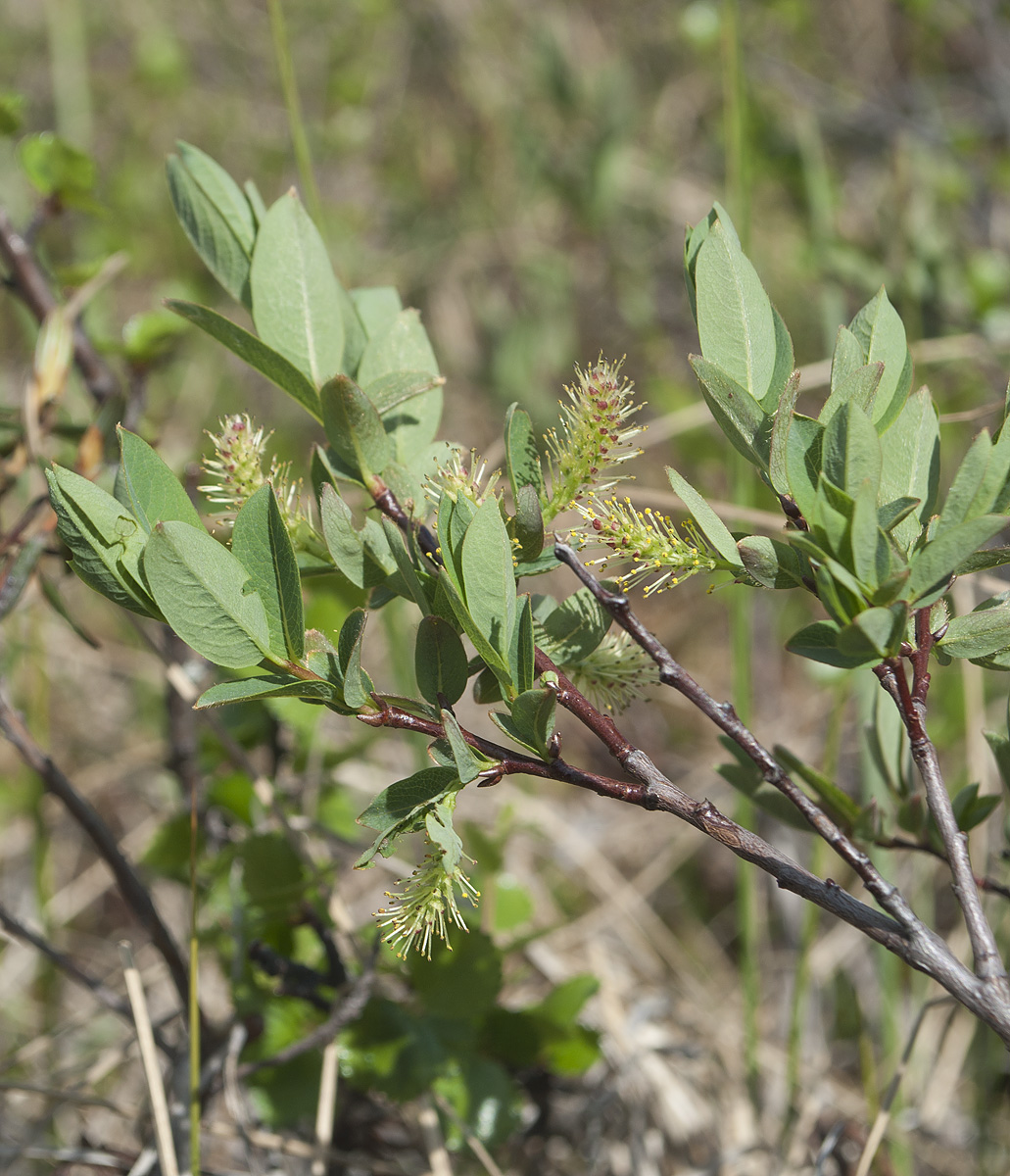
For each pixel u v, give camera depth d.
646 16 1.97
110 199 1.60
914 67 1.88
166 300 0.62
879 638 0.58
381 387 0.63
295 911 0.73
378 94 1.91
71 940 1.10
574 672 0.62
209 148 1.87
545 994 0.90
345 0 1.97
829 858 1.01
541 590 1.42
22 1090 0.74
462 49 1.91
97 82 1.85
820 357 1.51
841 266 1.38
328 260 0.65
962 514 0.59
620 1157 0.82
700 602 1.44
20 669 1.10
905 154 1.43
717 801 1.24
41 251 0.78
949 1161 0.90
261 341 0.63
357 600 0.76
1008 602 0.61
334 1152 0.73
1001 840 0.97
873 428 0.58
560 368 1.66
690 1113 0.86
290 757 0.82
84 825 0.71
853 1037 1.04
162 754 1.14
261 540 0.60
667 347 1.68
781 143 1.68
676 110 1.88
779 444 0.59
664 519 0.61
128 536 0.60
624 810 1.24
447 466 0.62
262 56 1.97
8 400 1.43
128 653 1.28
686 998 0.96
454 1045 0.73
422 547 0.62
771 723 1.31
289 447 1.46
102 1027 0.97
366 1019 0.73
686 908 1.18
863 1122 0.91
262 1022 0.74
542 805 1.14
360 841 0.81
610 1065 0.84
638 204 1.77
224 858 0.76
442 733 0.60
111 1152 0.74
